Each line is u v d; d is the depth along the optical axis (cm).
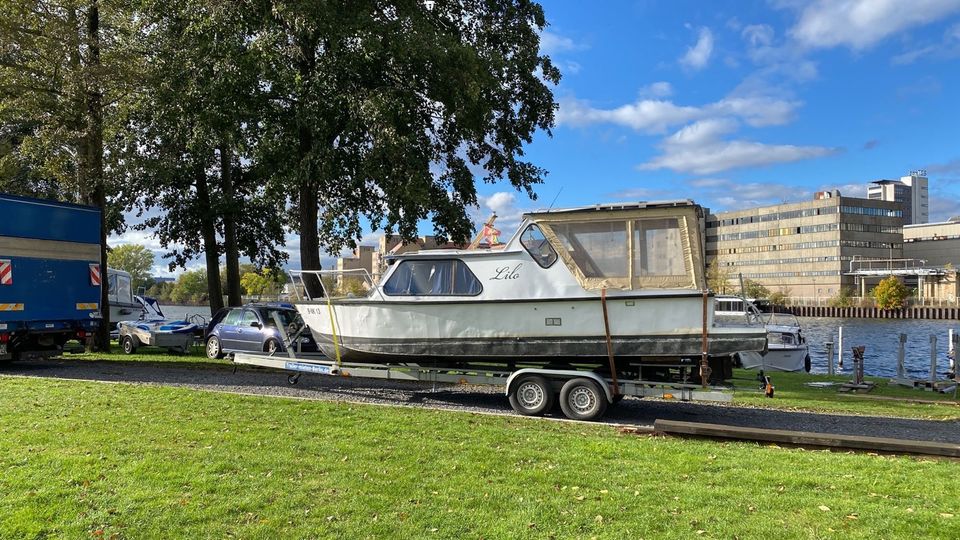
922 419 1036
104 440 691
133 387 1085
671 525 472
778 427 940
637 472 607
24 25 1636
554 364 1010
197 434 724
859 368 1549
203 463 607
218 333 1752
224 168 2548
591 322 943
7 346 1406
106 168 1933
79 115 1788
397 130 1556
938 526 464
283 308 1691
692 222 911
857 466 635
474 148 2009
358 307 1062
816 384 1584
